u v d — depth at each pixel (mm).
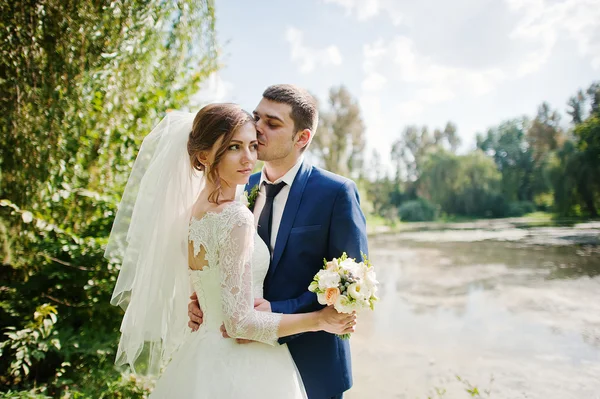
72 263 3301
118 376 3066
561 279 8203
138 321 1740
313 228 1854
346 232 1824
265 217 1940
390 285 8258
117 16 3170
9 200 3010
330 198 1872
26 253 3059
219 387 1478
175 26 3697
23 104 2969
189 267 1654
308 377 1835
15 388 2994
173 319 1799
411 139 58406
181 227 1729
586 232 16641
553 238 15281
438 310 6453
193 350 1595
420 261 11219
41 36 2959
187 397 1478
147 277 1729
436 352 4781
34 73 2951
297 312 1706
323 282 1470
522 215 33031
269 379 1543
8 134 2982
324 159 34312
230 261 1463
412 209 34812
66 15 2939
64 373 3137
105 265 3240
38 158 3039
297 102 1813
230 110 1585
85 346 3098
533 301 6734
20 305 3227
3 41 2871
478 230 21156
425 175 40281
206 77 4234
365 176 37312
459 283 8227
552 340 5059
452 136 59531
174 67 3834
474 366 4371
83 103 3207
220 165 1579
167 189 1726
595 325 5516
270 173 1984
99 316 3385
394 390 3863
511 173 35406
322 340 1891
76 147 3295
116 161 3658
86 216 3441
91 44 3098
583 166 22094
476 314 6176
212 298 1566
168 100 3930
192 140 1631
